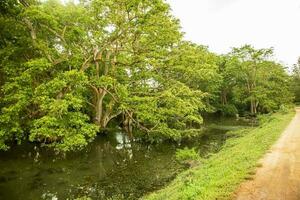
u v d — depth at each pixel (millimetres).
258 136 22859
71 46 27547
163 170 19703
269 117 44500
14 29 23484
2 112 20344
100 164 22031
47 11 24953
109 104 31219
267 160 13695
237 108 74562
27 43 23891
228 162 13891
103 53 31750
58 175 18938
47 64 21094
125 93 26984
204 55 39312
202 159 20547
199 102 32969
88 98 33656
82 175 19000
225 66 68500
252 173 11414
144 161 22844
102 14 27234
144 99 28125
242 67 65062
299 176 10992
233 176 10914
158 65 31188
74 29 26141
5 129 19766
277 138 20578
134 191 15633
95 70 30656
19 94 19844
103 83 25453
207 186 10031
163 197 11320
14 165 21297
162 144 30594
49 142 25984
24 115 23500
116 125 39125
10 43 23469
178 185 12594
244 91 68375
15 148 26641
